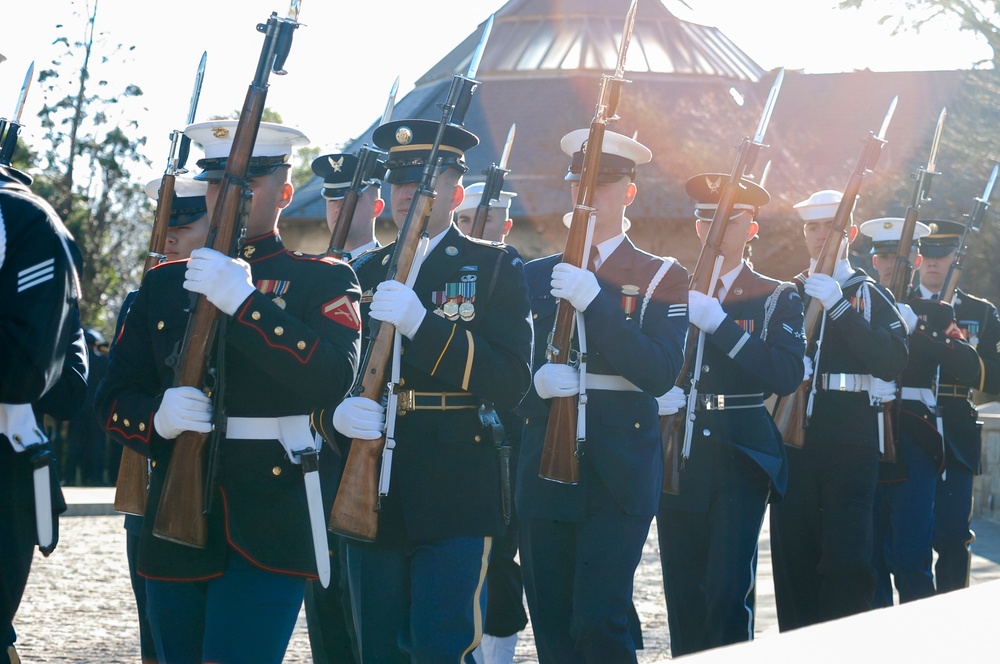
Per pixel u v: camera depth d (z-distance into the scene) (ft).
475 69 18.07
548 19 117.19
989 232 79.82
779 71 23.66
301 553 14.65
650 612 31.78
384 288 16.81
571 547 19.94
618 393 19.76
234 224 14.69
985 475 52.44
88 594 34.76
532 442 20.42
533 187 108.58
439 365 16.63
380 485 16.74
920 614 6.15
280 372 14.29
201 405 14.35
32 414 15.15
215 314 14.47
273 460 14.67
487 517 17.04
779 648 5.66
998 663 5.37
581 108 110.93
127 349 15.71
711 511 22.86
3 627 15.12
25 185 15.16
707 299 22.95
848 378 26.07
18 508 14.87
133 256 110.93
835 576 25.81
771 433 23.57
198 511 14.34
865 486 25.86
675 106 107.65
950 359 29.60
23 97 19.79
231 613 14.51
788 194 106.01
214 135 15.80
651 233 101.96
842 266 27.20
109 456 53.83
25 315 13.94
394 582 17.19
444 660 16.49
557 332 19.45
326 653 21.01
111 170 99.55
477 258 17.66
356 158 25.36
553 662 20.13
